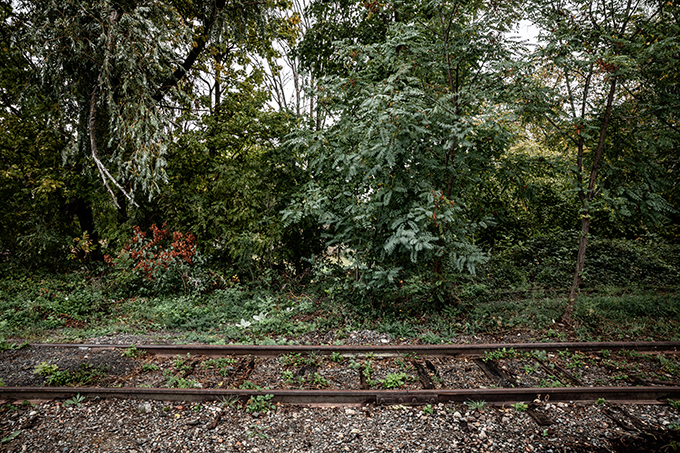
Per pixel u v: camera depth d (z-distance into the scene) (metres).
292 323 6.86
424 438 3.51
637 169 6.50
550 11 6.60
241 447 3.40
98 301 7.92
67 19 7.04
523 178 7.38
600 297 7.91
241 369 4.93
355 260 7.28
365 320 6.99
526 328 6.59
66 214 11.06
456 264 6.35
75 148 8.06
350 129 6.94
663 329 6.32
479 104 6.61
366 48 6.73
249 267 9.65
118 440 3.47
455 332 6.43
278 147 9.87
